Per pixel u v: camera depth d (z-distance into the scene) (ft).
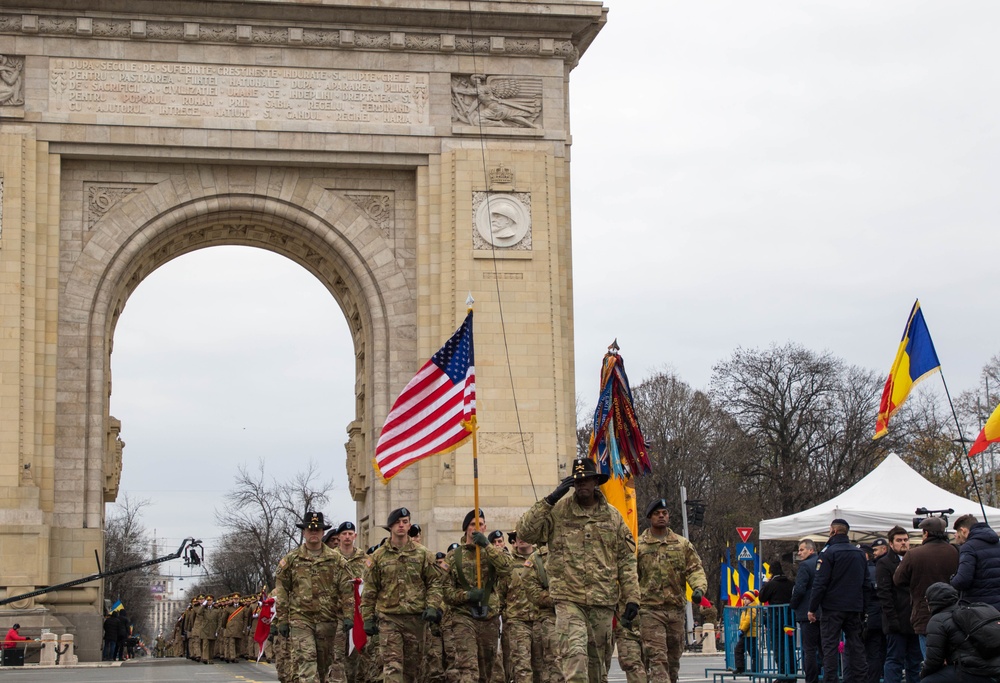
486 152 205.05
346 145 202.69
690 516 214.48
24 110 195.83
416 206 205.87
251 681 148.15
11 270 191.31
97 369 196.34
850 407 350.43
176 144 198.59
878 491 141.69
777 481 341.82
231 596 234.58
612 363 120.06
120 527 615.16
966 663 78.33
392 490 201.36
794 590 110.83
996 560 89.86
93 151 197.36
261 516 478.18
